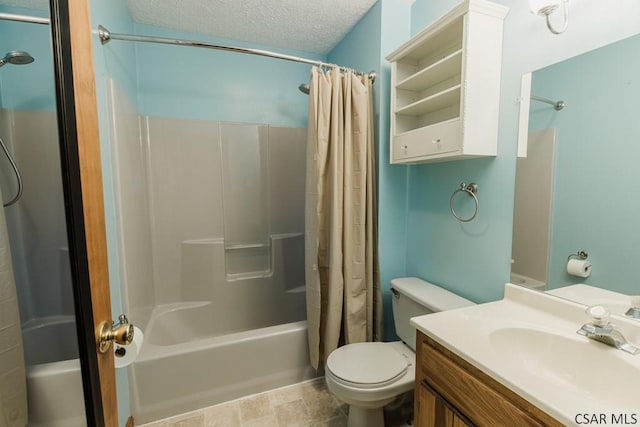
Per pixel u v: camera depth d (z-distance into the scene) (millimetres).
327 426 1522
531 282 1151
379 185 1779
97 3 1265
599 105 915
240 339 1684
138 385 1489
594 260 949
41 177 1214
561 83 1015
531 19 1104
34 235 1226
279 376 1784
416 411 1086
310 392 1766
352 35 2025
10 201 1177
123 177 1521
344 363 1378
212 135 2254
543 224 1099
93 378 645
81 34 664
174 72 2121
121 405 1350
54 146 1205
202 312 2254
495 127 1240
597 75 916
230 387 1672
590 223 954
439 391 971
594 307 869
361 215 1701
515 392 701
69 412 1016
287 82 2430
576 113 976
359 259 1718
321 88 1651
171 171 2160
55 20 585
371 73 1748
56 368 1015
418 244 1783
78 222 624
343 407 1653
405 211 1870
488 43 1184
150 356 1511
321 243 1749
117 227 1421
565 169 1018
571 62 983
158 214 2141
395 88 1597
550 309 1074
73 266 622
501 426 753
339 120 1671
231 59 2260
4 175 1152
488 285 1341
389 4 1714
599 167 922
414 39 1398
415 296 1480
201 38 2145
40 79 1163
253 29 2045
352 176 1714
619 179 875
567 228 1021
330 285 1682
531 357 962
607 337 833
